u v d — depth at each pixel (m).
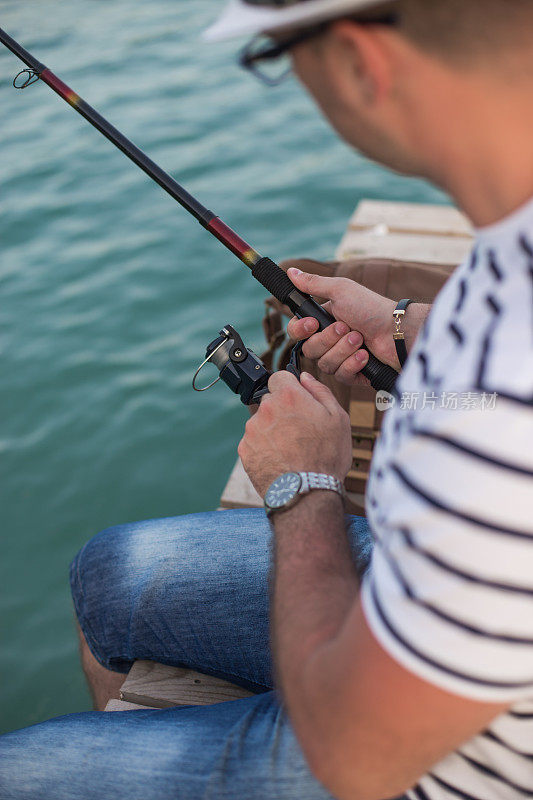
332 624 0.71
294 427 0.90
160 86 8.46
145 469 3.99
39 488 3.97
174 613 1.22
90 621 1.30
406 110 0.55
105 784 0.93
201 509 3.78
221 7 11.25
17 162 7.09
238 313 4.84
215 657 1.22
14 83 1.50
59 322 4.97
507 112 0.52
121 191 6.38
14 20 11.49
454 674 0.55
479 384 0.54
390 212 3.16
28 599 3.56
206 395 4.34
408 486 0.57
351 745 0.63
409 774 0.64
